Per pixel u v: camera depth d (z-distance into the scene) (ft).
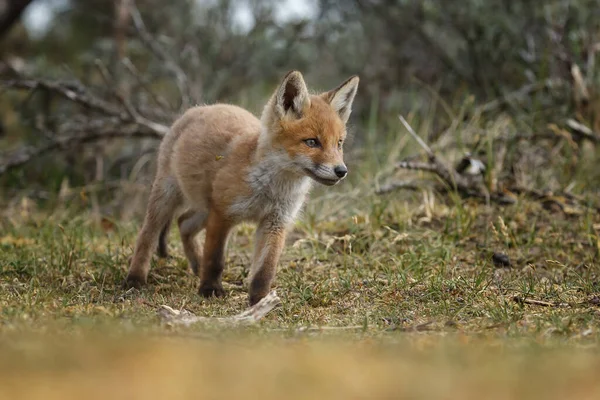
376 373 16.94
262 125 31.73
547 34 55.67
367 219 42.06
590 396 15.26
